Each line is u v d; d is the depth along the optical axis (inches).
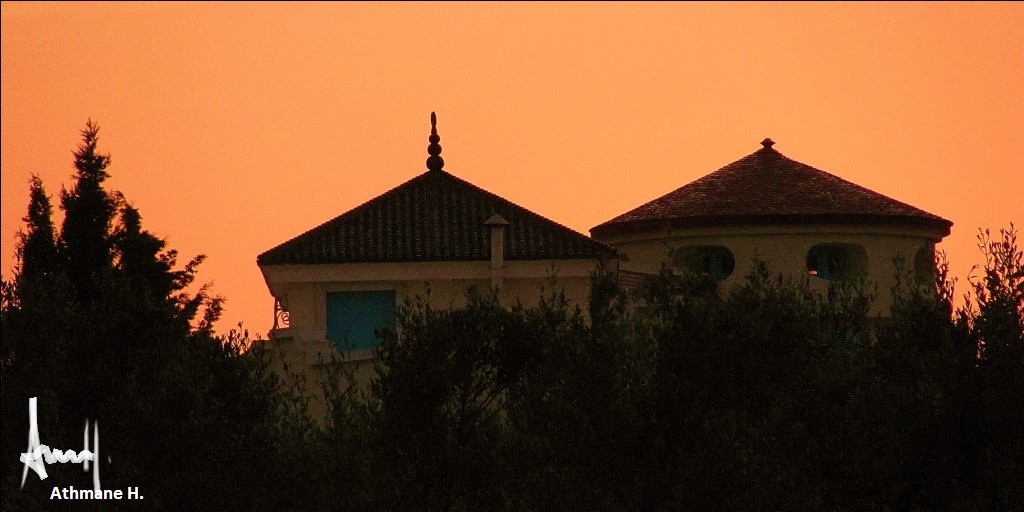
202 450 3351.4
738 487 3056.1
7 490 3545.8
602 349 3265.3
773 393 3233.3
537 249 5772.6
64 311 3826.3
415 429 3309.5
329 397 3494.1
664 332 3299.7
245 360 3528.5
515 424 3270.2
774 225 6131.9
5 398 3742.6
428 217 5989.2
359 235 5895.7
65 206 5797.2
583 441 3159.5
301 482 3299.7
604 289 3457.2
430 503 3240.7
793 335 3302.2
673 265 6284.5
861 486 3147.1
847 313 3491.6
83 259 5733.3
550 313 3440.0
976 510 3127.5
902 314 3417.8
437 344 3366.1
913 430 3201.3
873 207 6250.0
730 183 6486.2
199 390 3403.1
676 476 3122.5
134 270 5782.5
